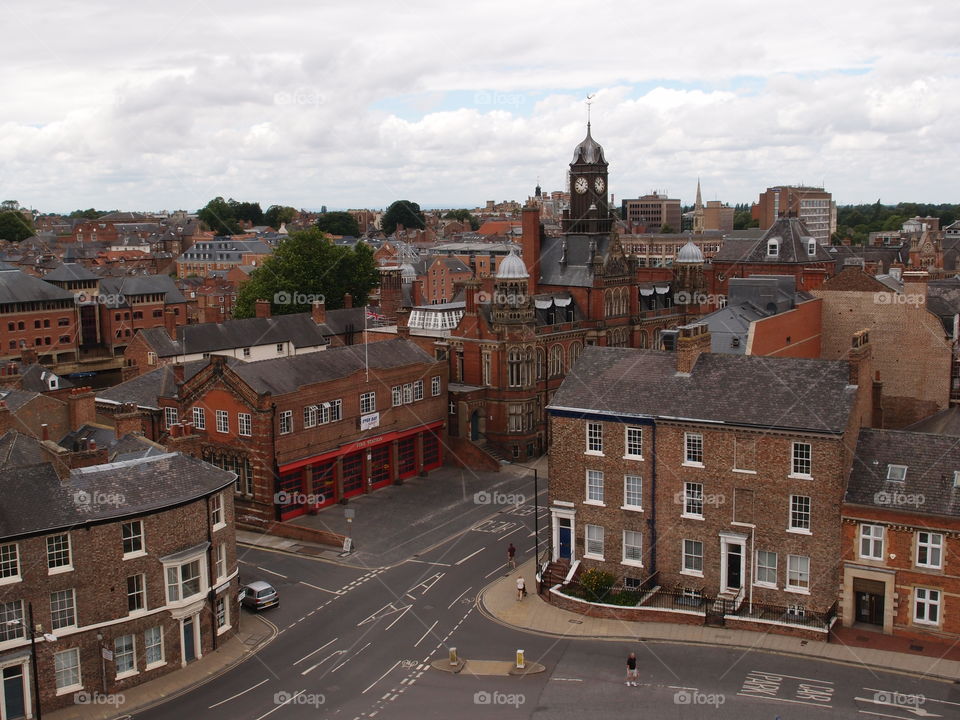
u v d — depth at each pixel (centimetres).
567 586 5850
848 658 4775
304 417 7488
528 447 9225
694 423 5472
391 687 4703
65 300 14350
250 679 4850
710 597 5531
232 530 5422
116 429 6188
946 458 5044
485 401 9144
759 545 5369
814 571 5219
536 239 10769
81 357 14675
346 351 8306
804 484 5197
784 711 4294
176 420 7962
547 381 9512
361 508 7756
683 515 5594
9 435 5919
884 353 7525
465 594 5928
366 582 6166
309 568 6444
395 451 8394
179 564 4978
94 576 4666
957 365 7444
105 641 4700
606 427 5803
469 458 8962
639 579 5775
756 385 5541
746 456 5356
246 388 7200
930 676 4562
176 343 11156
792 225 10800
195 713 4494
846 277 7638
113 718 4459
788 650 4909
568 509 5972
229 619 5369
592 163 10500
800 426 5162
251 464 7300
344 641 5278
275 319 12269
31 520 4475
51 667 4541
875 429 5381
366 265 15525
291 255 14725
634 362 6072
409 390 8569
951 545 4800
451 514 7562
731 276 11138
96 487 4800
